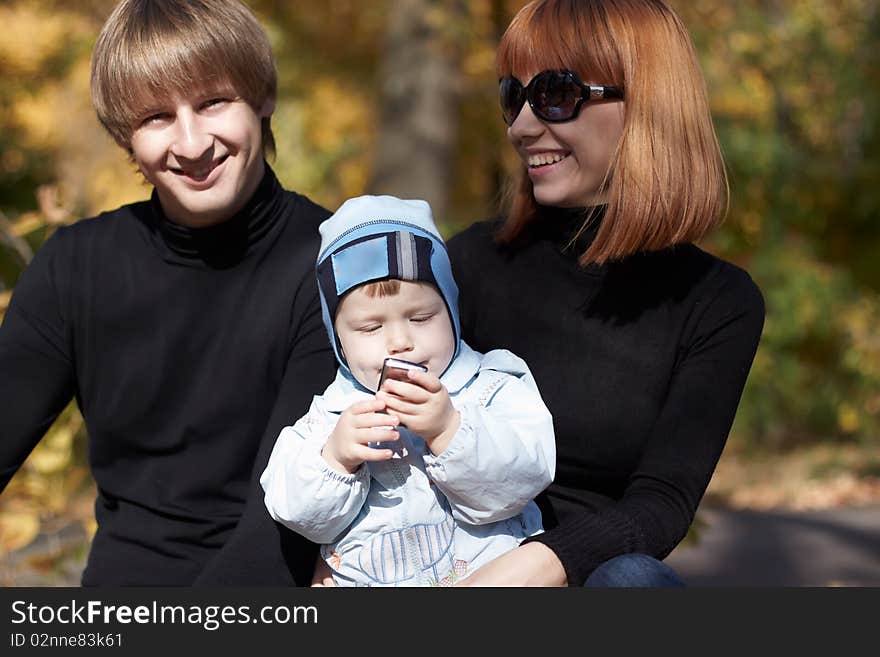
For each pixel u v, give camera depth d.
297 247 3.43
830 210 16.08
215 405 3.35
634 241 3.20
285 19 14.57
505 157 14.76
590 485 3.31
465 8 13.55
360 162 14.47
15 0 12.59
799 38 14.38
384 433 2.81
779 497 11.86
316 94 14.38
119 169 9.23
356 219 3.10
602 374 3.28
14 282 5.37
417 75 13.34
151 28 3.20
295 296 3.37
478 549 3.04
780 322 13.88
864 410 15.02
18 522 5.04
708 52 13.55
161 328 3.40
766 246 14.41
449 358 3.11
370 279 3.01
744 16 13.97
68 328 3.48
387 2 14.48
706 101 3.29
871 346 14.76
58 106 12.09
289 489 2.92
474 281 3.57
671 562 8.44
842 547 8.97
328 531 2.96
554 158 3.35
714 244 13.23
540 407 3.06
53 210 5.07
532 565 2.84
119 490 3.45
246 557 3.07
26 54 12.02
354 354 3.06
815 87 14.96
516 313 3.46
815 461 13.84
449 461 2.83
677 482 3.07
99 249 3.48
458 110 14.48
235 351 3.36
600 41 3.21
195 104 3.25
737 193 13.16
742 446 14.76
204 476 3.36
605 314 3.34
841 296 14.92
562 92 3.25
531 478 2.91
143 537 3.38
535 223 3.54
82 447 5.49
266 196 3.42
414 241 3.04
